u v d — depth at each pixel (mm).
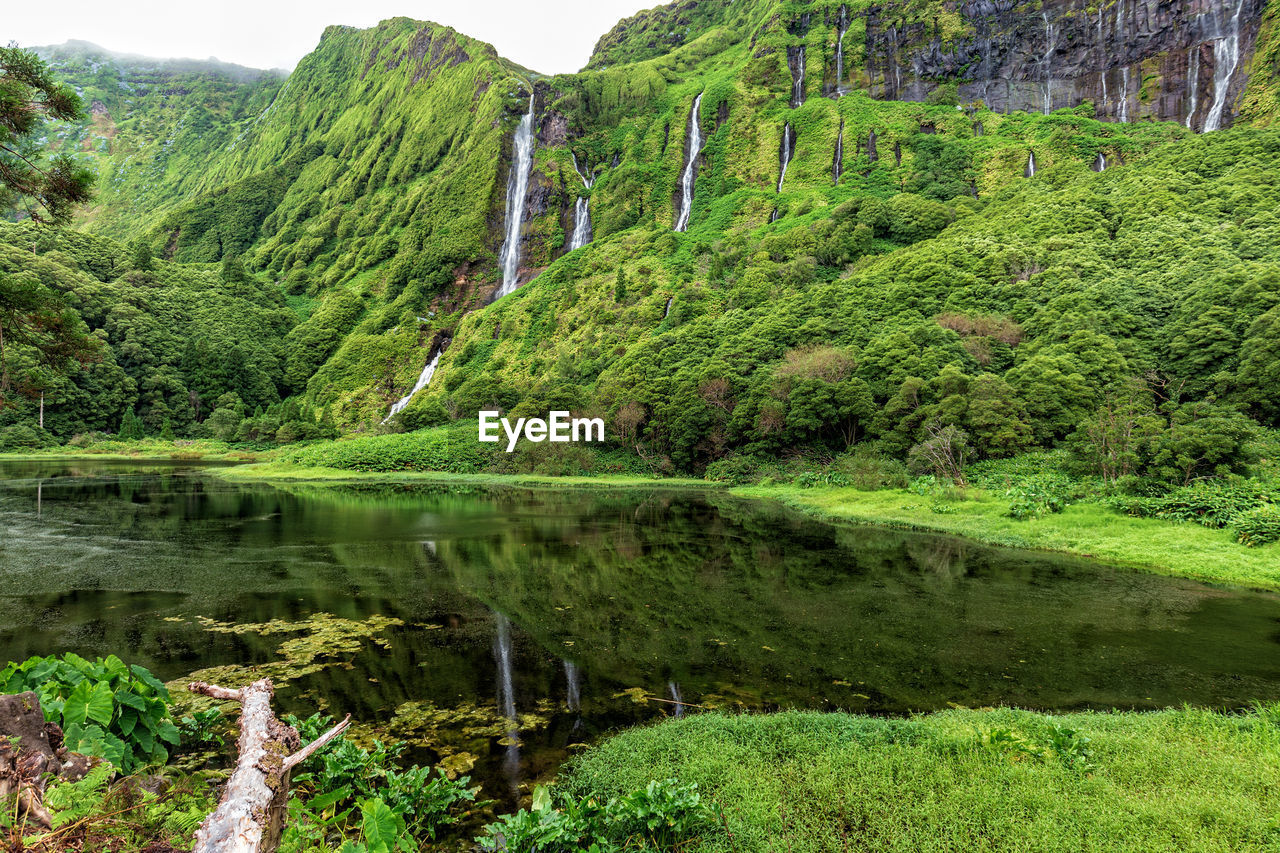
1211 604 12648
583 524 23656
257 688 4059
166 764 6031
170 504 27578
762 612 12008
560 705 7816
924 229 69375
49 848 3141
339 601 12570
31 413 62656
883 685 8578
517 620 11414
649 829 4688
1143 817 4766
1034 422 31875
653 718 7469
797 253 69188
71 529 20641
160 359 75375
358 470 47906
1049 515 20984
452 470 48562
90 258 84938
